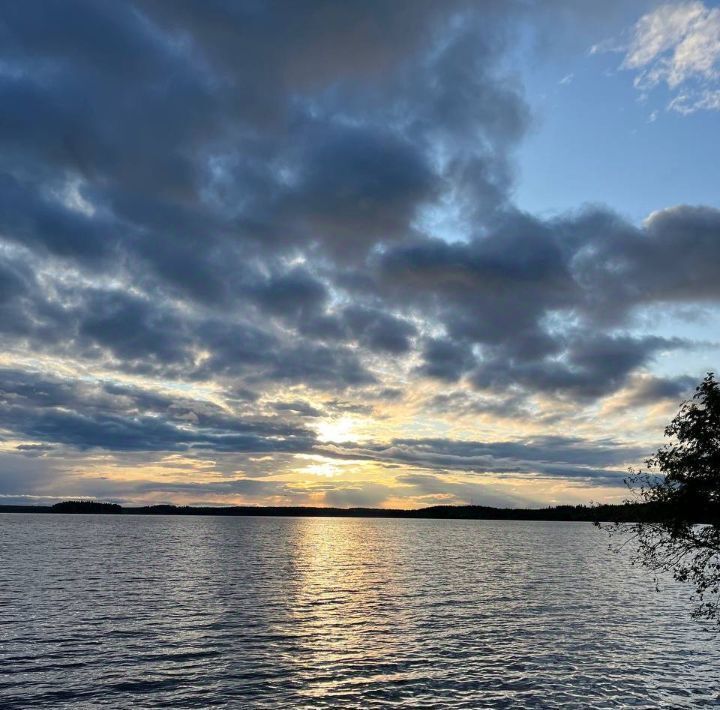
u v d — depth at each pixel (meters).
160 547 125.88
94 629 41.38
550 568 93.69
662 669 33.00
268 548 133.25
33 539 147.75
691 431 22.64
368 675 31.52
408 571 85.62
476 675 31.61
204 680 30.38
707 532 22.78
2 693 28.17
